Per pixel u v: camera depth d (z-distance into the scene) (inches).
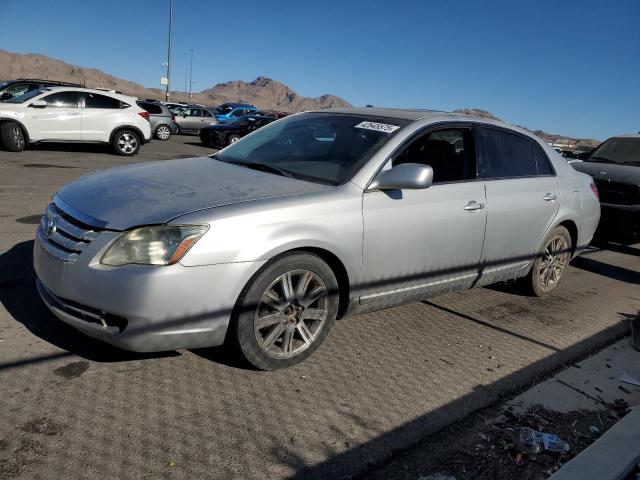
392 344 164.1
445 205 164.4
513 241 192.9
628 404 141.4
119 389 124.2
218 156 182.2
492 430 124.0
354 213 142.7
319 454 109.8
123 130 582.2
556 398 141.0
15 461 98.2
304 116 192.5
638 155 346.6
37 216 273.6
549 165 213.2
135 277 116.3
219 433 112.4
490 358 161.3
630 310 219.5
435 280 168.7
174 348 123.7
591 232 235.1
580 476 107.2
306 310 139.3
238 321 128.0
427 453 113.9
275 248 127.8
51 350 137.9
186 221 120.6
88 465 99.3
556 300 223.0
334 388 135.0
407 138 160.9
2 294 168.7
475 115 196.5
